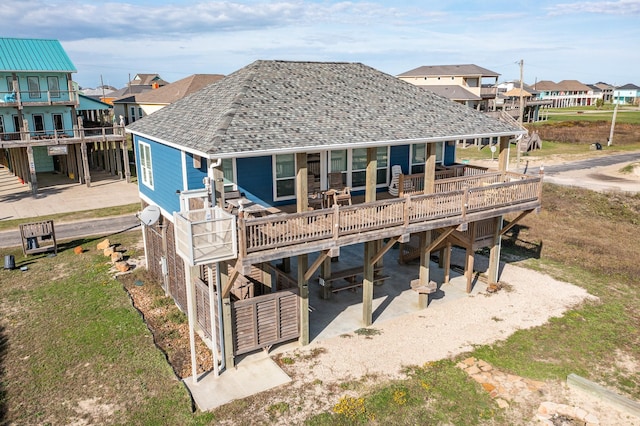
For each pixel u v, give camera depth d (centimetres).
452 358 1326
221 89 1630
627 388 1206
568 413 1101
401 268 2003
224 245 1103
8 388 1149
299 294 1345
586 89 13200
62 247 2186
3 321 1466
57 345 1331
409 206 1376
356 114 1513
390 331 1473
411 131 1498
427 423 1066
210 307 1196
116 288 1711
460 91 5875
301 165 1265
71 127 3694
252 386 1186
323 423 1056
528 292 1780
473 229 1686
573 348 1388
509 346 1394
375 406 1115
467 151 4994
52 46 3659
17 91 3297
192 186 1384
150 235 1781
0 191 3322
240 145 1173
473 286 1830
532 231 2538
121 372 1215
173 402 1108
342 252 2161
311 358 1318
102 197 3136
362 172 1683
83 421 1043
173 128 1499
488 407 1126
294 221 1200
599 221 2711
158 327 1460
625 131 5991
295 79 1636
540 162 4294
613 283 1881
